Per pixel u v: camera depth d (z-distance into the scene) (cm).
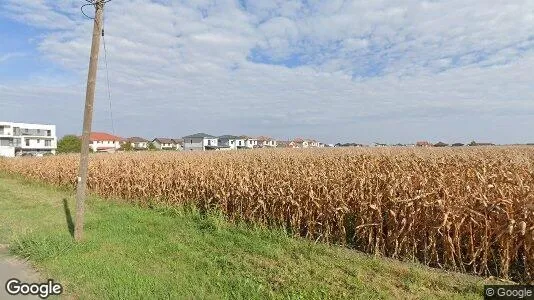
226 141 9331
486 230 524
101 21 685
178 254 611
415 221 594
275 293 457
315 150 2008
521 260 546
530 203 494
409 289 469
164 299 427
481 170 738
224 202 930
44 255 581
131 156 1720
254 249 638
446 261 560
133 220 898
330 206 696
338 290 464
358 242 686
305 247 646
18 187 1800
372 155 1280
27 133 8681
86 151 696
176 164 1260
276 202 803
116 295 435
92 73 684
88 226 819
